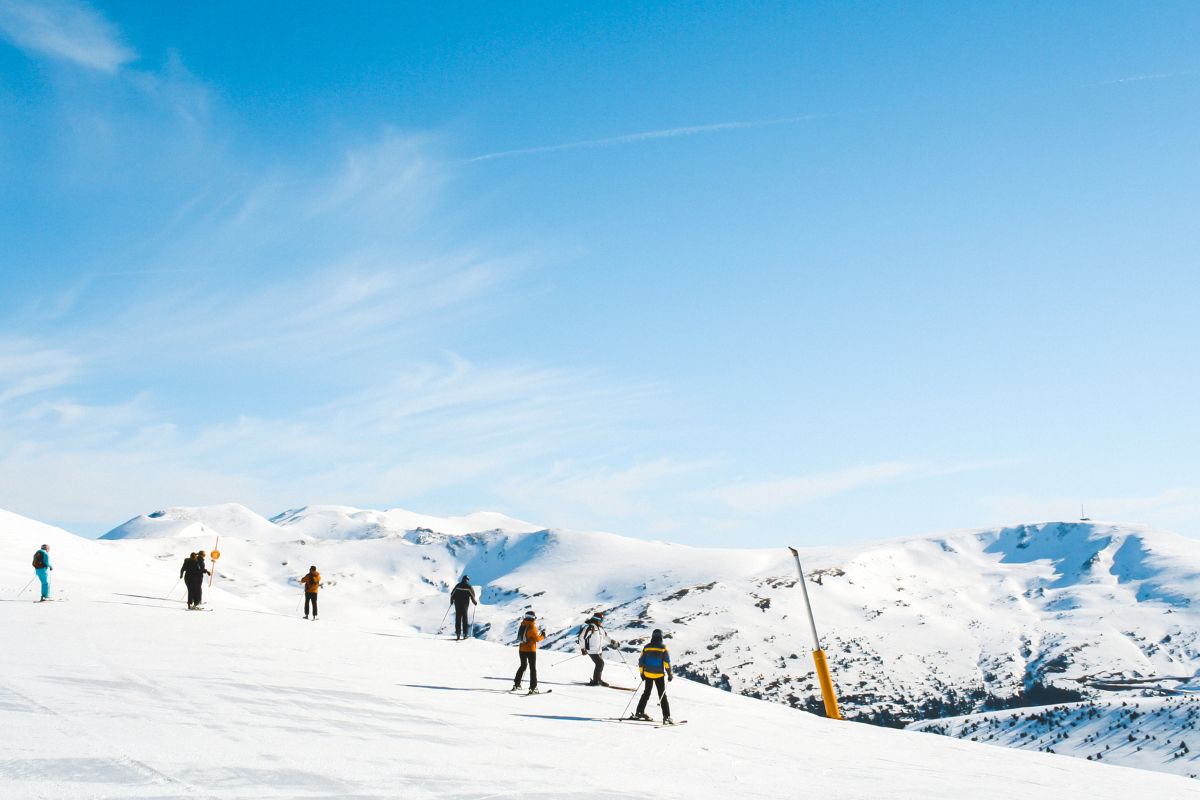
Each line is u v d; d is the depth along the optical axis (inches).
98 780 378.9
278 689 727.1
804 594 1256.8
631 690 1036.5
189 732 509.0
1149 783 816.9
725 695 1172.5
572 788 492.7
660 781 549.3
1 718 488.4
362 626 1444.4
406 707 728.3
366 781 442.3
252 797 382.6
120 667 742.5
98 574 1700.3
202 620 1187.3
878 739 940.0
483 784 474.3
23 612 1075.3
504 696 871.1
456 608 1350.9
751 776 610.5
